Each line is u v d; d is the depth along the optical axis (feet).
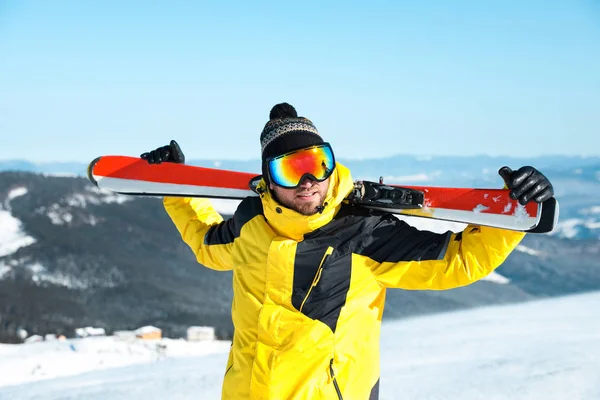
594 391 10.57
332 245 5.90
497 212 5.59
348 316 5.90
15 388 17.38
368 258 5.94
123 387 15.60
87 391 15.55
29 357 34.17
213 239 7.07
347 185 5.95
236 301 6.30
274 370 5.88
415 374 13.35
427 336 18.86
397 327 21.42
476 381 12.10
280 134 6.04
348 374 5.92
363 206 6.30
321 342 5.82
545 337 16.24
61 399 14.90
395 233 5.96
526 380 11.66
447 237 5.82
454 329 19.72
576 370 11.85
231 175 7.71
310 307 5.87
